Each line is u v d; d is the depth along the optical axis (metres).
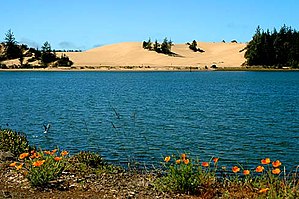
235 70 139.88
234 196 8.84
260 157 17.00
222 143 19.88
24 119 28.92
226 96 49.19
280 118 29.19
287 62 143.75
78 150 17.98
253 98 46.50
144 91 58.09
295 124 26.28
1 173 10.42
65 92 56.81
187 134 22.30
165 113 31.95
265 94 52.50
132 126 25.11
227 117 29.66
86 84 76.12
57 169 10.08
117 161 15.67
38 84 76.31
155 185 9.48
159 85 72.06
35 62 155.50
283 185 8.78
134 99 45.16
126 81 86.00
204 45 197.62
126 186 9.64
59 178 10.09
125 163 15.23
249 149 18.56
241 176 12.90
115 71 142.88
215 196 8.94
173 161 15.70
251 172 13.61
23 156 9.88
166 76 109.19
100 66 155.12
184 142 20.02
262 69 139.25
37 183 9.45
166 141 20.22
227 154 17.50
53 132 22.84
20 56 159.25
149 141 20.12
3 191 9.09
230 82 80.62
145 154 17.11
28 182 9.72
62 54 161.38
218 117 29.66
